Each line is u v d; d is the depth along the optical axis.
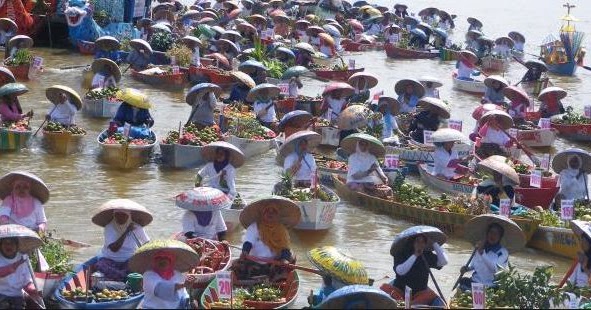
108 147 38.94
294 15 91.00
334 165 38.38
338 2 91.25
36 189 26.59
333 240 31.91
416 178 40.22
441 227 32.91
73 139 40.41
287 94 50.62
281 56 63.41
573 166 35.03
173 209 34.00
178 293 22.62
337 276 23.58
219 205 27.50
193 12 79.19
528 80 62.47
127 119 41.62
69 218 32.28
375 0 124.88
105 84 50.25
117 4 68.62
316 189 32.50
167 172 38.94
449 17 96.62
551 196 35.28
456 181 37.66
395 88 49.66
